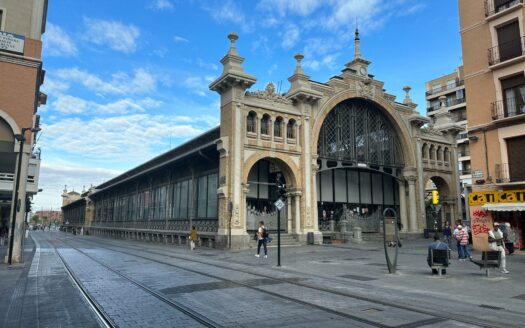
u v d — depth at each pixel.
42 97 30.56
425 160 38.41
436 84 72.50
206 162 30.12
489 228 22.62
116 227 53.94
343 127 33.72
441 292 10.12
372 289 10.57
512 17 22.27
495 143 22.67
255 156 27.27
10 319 7.62
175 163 33.38
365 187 37.19
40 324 7.28
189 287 11.03
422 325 7.02
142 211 44.16
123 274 13.74
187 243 31.05
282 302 9.02
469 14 24.61
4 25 18.81
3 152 18.42
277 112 28.97
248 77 26.61
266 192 30.56
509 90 22.45
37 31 19.53
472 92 23.97
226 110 27.14
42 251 25.05
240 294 9.98
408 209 36.72
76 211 92.25
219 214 26.20
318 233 29.22
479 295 9.70
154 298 9.55
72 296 9.90
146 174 40.31
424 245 28.12
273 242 27.14
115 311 8.20
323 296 9.67
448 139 41.28
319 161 31.55
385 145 36.62
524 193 21.28
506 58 22.50
